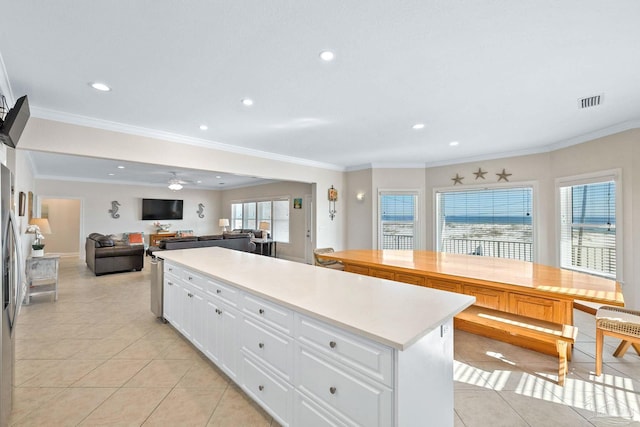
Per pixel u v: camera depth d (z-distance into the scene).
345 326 1.23
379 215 6.02
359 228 6.29
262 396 1.71
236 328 1.94
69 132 3.19
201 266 2.50
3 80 2.31
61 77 2.36
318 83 2.48
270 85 2.52
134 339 2.82
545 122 3.43
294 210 7.98
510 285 2.25
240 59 2.11
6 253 1.58
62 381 2.12
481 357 2.50
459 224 5.52
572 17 1.64
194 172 7.30
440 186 5.73
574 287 2.15
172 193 10.06
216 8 1.59
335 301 1.53
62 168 6.71
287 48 1.97
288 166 5.46
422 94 2.69
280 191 8.45
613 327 2.16
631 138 3.34
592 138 3.81
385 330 1.16
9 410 1.66
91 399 1.91
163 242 5.72
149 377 2.17
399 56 2.06
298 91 2.64
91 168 6.70
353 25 1.73
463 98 2.78
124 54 2.04
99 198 8.66
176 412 1.79
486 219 5.19
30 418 1.73
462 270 2.75
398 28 1.76
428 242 5.89
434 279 2.88
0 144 2.41
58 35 1.82
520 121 3.40
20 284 1.83
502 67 2.20
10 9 1.57
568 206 4.25
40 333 2.97
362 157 5.53
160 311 3.20
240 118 3.34
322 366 1.35
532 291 2.16
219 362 2.13
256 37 1.85
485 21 1.68
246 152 4.81
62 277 5.66
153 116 3.27
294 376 1.50
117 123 3.47
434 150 4.88
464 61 2.12
